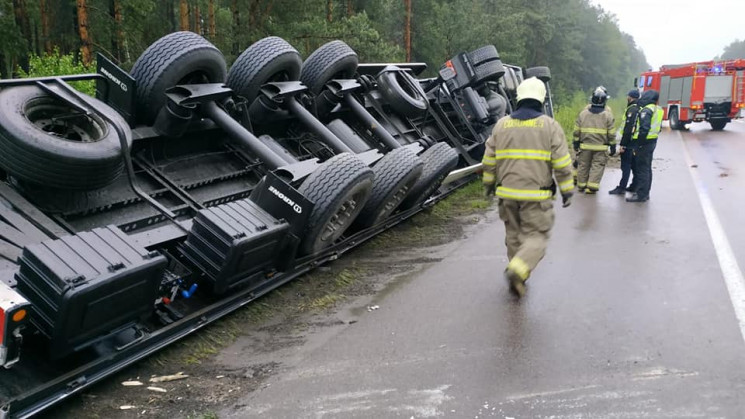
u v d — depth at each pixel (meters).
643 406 3.57
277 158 6.06
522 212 5.22
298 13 21.27
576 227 8.10
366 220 6.81
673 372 3.99
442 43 28.94
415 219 8.64
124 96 5.71
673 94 28.41
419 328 4.80
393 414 3.53
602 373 4.00
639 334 4.62
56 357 3.47
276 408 3.61
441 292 5.63
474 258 6.73
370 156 6.85
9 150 4.32
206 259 4.61
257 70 6.99
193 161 6.38
